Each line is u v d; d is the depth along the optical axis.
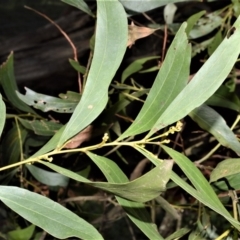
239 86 0.55
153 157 0.26
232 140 0.35
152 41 0.58
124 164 0.60
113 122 0.41
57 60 0.69
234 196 0.33
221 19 0.47
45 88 0.71
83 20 0.68
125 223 0.96
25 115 0.47
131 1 0.36
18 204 0.27
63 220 0.27
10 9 0.82
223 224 0.51
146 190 0.23
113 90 0.45
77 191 0.60
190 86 0.26
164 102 0.28
